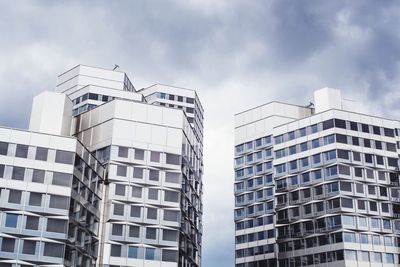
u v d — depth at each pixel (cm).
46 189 8056
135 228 9225
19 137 8269
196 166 11469
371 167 11319
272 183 12925
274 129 12569
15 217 7756
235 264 12938
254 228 12888
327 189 11138
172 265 9175
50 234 7825
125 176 9550
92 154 9562
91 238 8706
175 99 15962
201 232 11781
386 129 11819
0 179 7888
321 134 11662
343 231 10606
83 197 8606
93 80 15438
